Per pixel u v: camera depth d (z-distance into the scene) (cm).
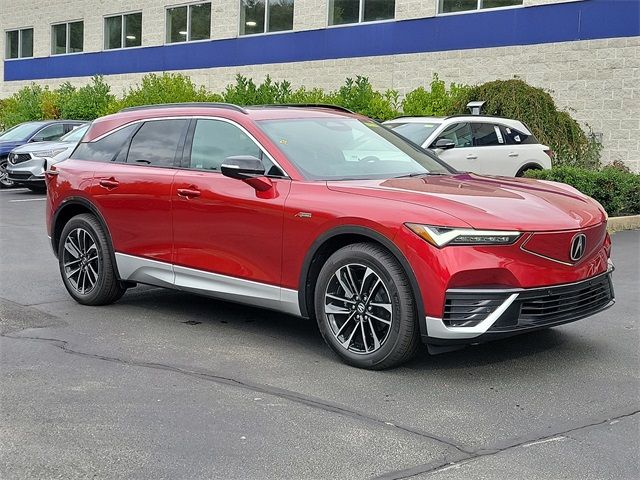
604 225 547
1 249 1038
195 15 2702
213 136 630
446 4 2017
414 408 454
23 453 389
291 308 562
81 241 712
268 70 2469
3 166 1944
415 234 488
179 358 552
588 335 612
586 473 369
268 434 414
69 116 2700
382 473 368
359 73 2219
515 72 1881
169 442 403
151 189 646
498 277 482
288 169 571
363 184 546
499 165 1354
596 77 1744
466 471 370
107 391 481
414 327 498
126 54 2952
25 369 523
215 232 600
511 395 477
